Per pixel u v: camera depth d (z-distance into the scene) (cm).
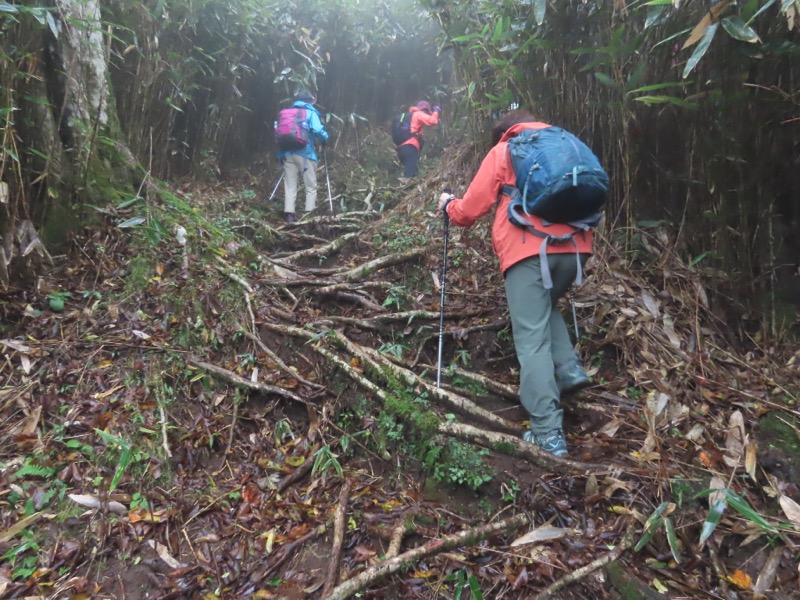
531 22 326
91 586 177
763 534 181
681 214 315
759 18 240
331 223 530
